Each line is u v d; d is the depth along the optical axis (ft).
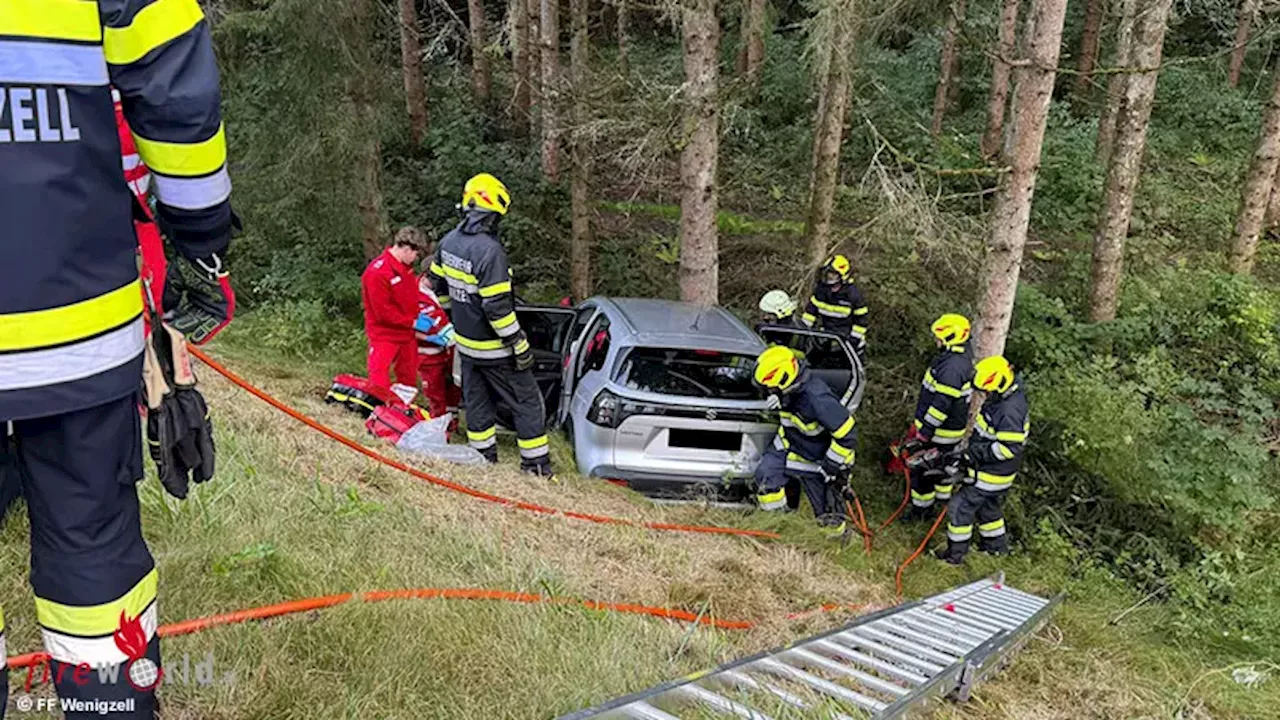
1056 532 24.13
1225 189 48.60
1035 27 20.81
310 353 28.73
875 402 30.48
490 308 16.97
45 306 4.54
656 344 18.93
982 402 23.68
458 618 9.78
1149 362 30.91
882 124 50.85
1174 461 24.47
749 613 14.05
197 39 4.99
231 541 10.33
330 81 29.25
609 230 43.01
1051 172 46.55
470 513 14.79
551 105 34.99
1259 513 24.94
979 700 12.30
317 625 8.76
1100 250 33.22
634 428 18.70
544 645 9.85
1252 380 31.83
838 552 18.78
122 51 4.71
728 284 39.06
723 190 48.47
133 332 5.09
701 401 18.80
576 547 14.82
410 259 19.13
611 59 51.83
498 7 64.28
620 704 7.39
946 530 23.27
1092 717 13.44
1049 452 26.14
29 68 4.33
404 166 45.60
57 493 5.21
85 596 5.41
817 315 29.94
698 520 18.51
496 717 8.23
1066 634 17.37
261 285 33.99
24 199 4.38
